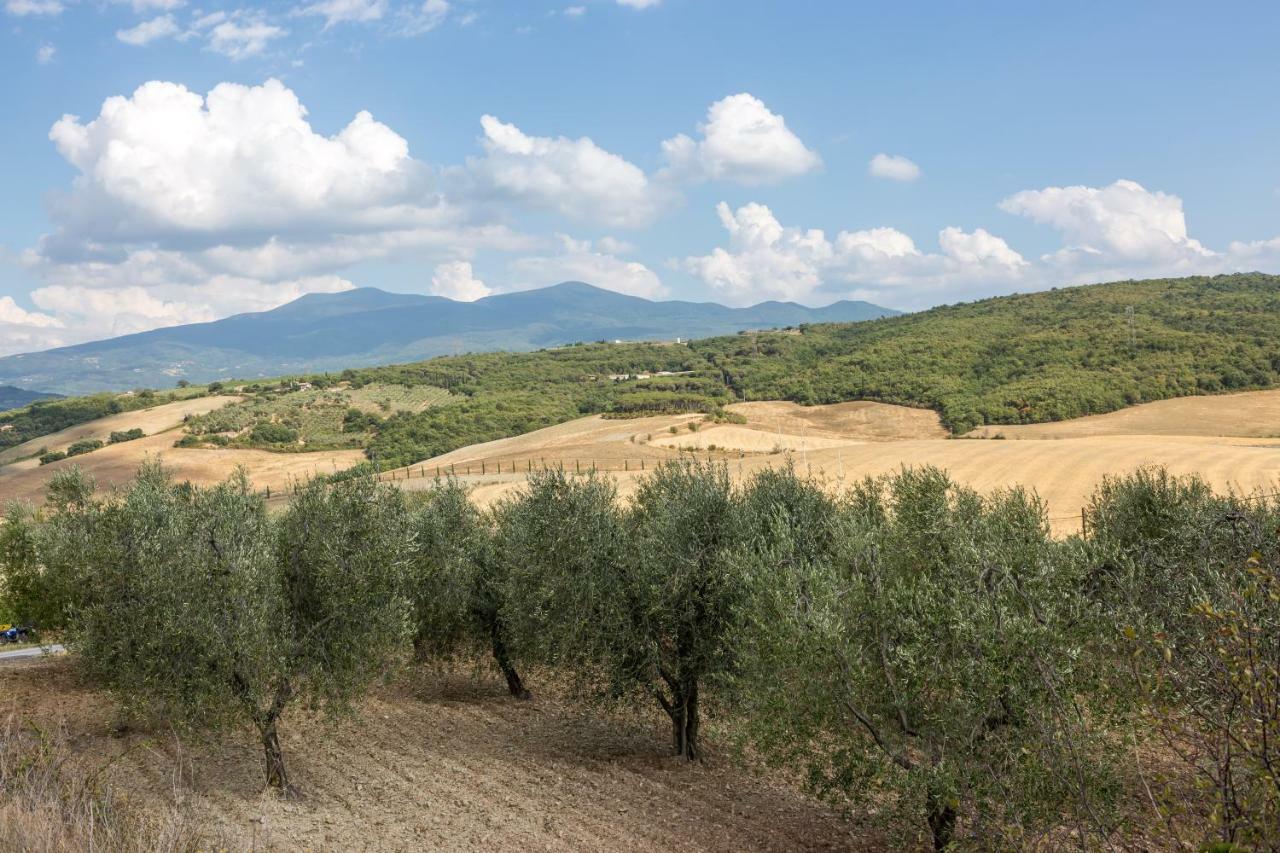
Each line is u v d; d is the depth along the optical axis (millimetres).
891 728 14102
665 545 21781
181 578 17641
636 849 16547
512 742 24344
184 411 173875
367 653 19484
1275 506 20859
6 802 9766
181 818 12125
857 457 73938
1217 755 7090
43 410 179375
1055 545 15016
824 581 15070
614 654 22234
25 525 29094
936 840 14016
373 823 17109
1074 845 11359
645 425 121625
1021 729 11914
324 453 144750
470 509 31672
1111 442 72562
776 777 21734
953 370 139125
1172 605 11898
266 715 18312
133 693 18141
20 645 38906
